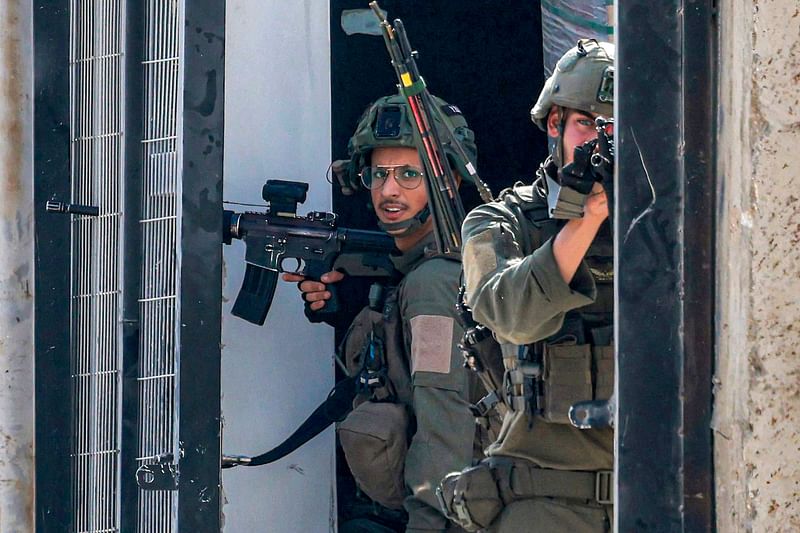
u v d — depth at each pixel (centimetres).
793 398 883
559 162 1277
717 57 907
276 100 1980
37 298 1661
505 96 2030
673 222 910
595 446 1245
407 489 1706
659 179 913
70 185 1662
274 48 1981
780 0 879
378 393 1766
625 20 921
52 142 1658
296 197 1878
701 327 905
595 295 1169
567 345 1241
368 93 2066
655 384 910
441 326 1658
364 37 2053
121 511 1561
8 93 1742
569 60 1282
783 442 881
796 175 881
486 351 1323
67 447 1655
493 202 1301
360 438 1712
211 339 1505
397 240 1861
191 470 1494
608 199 1089
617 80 925
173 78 1552
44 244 1659
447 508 1321
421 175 1834
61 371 1659
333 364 1981
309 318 1900
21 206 1748
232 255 1944
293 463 1952
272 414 1948
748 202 882
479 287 1212
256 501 1925
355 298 1977
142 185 1573
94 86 1633
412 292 1711
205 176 1516
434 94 2036
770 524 878
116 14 1614
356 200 2030
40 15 1658
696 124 907
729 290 892
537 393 1252
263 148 1967
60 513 1653
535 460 1256
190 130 1513
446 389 1634
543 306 1155
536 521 1247
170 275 1555
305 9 2005
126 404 1566
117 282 1616
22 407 1748
